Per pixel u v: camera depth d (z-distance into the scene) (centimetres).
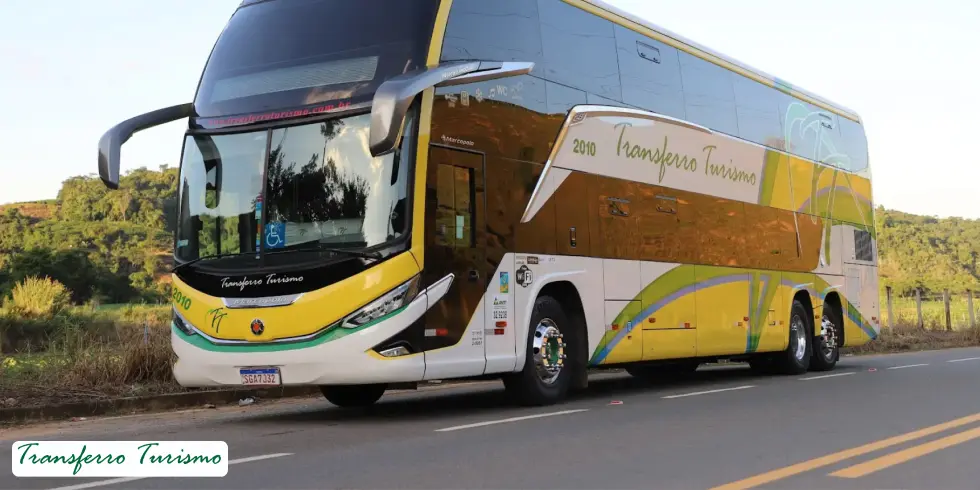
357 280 941
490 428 920
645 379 1680
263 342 962
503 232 1071
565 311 1186
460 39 1027
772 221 1652
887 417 982
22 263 7006
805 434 859
